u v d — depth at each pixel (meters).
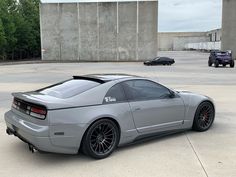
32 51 74.38
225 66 37.06
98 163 5.15
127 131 5.64
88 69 33.88
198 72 28.05
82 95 5.27
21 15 70.00
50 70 32.34
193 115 6.77
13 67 38.84
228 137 6.54
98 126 5.25
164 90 6.30
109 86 5.57
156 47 54.94
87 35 55.69
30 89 15.64
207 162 5.14
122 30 55.00
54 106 4.85
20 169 4.92
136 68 35.50
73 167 4.99
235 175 4.63
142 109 5.80
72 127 4.96
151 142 6.22
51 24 55.88
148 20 54.38
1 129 7.38
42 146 4.81
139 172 4.77
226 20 58.62
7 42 60.94
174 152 5.63
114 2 54.31
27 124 5.02
